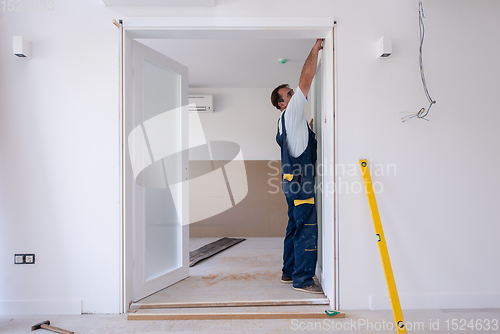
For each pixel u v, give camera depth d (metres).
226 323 1.91
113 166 2.05
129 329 1.83
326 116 2.18
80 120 2.05
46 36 2.04
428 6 2.07
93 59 2.04
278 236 4.80
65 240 2.05
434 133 2.08
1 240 2.05
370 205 1.93
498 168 2.10
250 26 2.04
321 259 2.54
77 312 2.04
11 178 2.05
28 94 2.05
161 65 2.44
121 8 2.05
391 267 1.99
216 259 3.41
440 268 2.08
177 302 2.16
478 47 2.08
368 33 2.05
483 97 2.09
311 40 3.05
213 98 4.91
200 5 2.03
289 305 2.15
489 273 2.08
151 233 2.38
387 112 2.06
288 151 2.33
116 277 2.05
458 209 2.08
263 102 4.91
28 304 2.04
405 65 2.06
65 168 2.05
